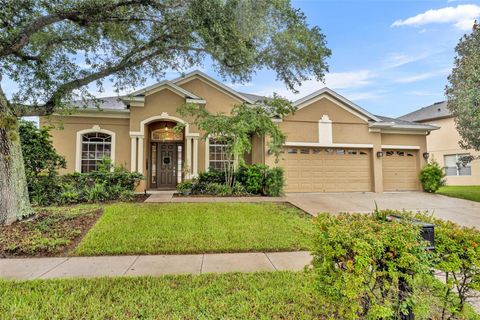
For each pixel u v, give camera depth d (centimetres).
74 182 1004
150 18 785
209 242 551
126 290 344
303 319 274
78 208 817
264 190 1165
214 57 839
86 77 866
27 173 912
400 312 231
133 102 1238
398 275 217
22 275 401
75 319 278
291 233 611
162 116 1262
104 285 358
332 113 1401
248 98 1584
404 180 1491
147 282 368
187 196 1084
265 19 746
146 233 595
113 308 299
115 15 755
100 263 453
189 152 1280
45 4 668
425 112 2241
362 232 230
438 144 2033
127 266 439
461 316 238
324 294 241
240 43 734
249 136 1360
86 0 692
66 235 580
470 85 1217
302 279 375
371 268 223
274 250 522
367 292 227
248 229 636
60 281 371
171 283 367
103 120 1291
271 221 704
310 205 950
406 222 245
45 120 1221
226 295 331
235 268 430
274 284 362
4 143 672
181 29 755
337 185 1398
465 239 232
